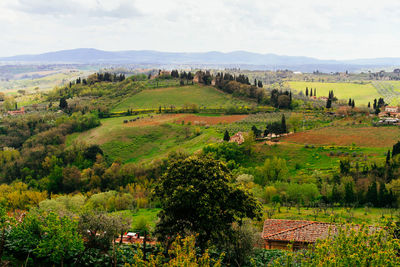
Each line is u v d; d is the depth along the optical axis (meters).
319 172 100.44
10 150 155.12
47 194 109.06
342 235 22.00
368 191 76.31
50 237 27.91
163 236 32.94
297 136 140.12
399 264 20.09
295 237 46.47
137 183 114.12
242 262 32.50
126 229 34.16
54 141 166.62
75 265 29.53
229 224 32.53
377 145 121.56
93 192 111.88
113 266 29.88
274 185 84.12
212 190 30.77
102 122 199.50
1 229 29.50
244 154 126.00
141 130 176.50
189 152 133.00
